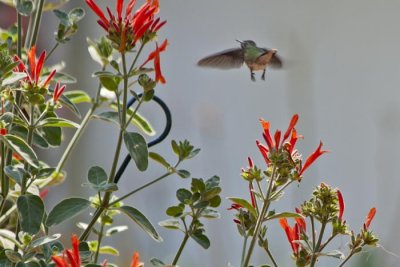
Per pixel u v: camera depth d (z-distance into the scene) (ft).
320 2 44.19
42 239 12.48
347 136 43.62
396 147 43.21
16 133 14.11
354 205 43.06
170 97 44.98
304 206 13.60
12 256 12.36
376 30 44.21
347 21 44.19
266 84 44.19
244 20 45.16
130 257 35.55
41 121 13.34
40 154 37.73
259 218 13.09
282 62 20.17
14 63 12.82
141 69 13.41
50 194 40.37
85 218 33.68
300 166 13.42
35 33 15.06
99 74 13.29
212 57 19.47
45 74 15.21
